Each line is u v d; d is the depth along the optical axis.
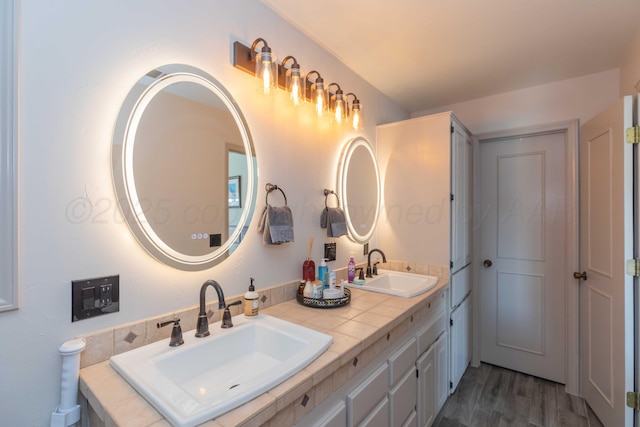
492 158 2.77
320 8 1.56
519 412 2.08
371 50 1.96
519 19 1.64
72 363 0.86
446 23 1.68
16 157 0.81
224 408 0.71
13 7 0.80
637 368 1.62
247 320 1.28
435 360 1.93
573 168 2.35
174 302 1.15
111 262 0.99
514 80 2.40
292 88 1.54
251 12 1.46
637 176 1.62
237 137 1.38
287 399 0.80
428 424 1.81
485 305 2.79
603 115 1.90
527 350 2.61
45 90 0.86
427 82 2.43
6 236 0.80
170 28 1.15
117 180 1.00
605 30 1.74
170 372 0.97
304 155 1.77
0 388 0.80
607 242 1.84
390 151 2.46
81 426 0.89
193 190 1.21
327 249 1.94
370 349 1.24
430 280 2.05
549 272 2.53
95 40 0.96
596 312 2.00
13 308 0.81
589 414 2.05
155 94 1.10
